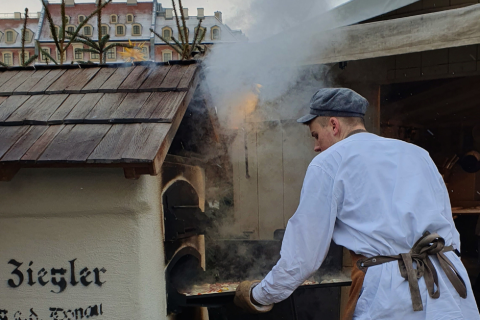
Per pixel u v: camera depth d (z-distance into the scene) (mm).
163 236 1804
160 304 1753
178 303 1879
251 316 2129
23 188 1607
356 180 1365
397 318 1243
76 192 1581
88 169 1571
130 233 1576
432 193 1389
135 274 1578
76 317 1630
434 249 1287
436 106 5332
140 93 1788
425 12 4023
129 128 1521
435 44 2590
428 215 1321
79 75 2037
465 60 3887
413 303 1229
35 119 1615
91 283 1615
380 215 1320
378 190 1340
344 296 3404
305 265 1400
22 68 2160
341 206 1395
